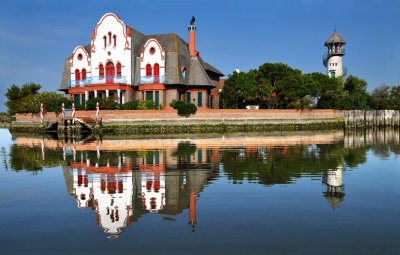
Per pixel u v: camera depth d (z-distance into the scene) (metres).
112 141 31.50
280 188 11.51
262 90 59.00
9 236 7.29
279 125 53.78
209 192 10.99
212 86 54.53
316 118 59.97
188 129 48.38
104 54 53.12
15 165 16.95
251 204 9.56
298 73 67.31
